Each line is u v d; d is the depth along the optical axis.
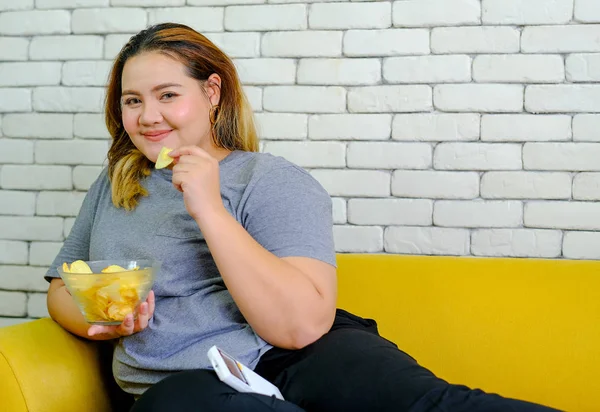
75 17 2.13
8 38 2.17
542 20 1.88
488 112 1.92
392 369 1.17
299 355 1.28
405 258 1.78
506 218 1.92
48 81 2.15
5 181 2.18
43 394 1.30
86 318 1.26
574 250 1.89
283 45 2.02
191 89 1.47
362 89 1.98
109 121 1.62
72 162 2.15
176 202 1.47
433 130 1.95
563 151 1.89
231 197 1.42
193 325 1.34
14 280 2.18
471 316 1.66
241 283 1.24
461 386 1.11
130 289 1.23
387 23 1.96
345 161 2.00
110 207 1.53
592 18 1.86
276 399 1.12
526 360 1.61
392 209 1.98
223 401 1.10
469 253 1.94
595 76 1.87
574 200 1.89
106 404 1.47
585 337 1.60
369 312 1.72
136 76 1.45
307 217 1.37
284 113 2.03
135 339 1.36
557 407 1.57
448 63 1.93
